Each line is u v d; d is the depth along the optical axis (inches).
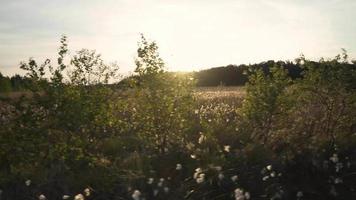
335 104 504.1
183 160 403.9
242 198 326.0
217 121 552.7
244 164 380.5
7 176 371.2
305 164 385.1
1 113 470.6
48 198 340.5
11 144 404.5
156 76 476.1
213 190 347.3
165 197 339.3
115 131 517.0
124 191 341.7
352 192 367.2
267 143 453.7
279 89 504.1
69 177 365.7
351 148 424.8
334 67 512.4
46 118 427.2
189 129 504.4
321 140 443.5
